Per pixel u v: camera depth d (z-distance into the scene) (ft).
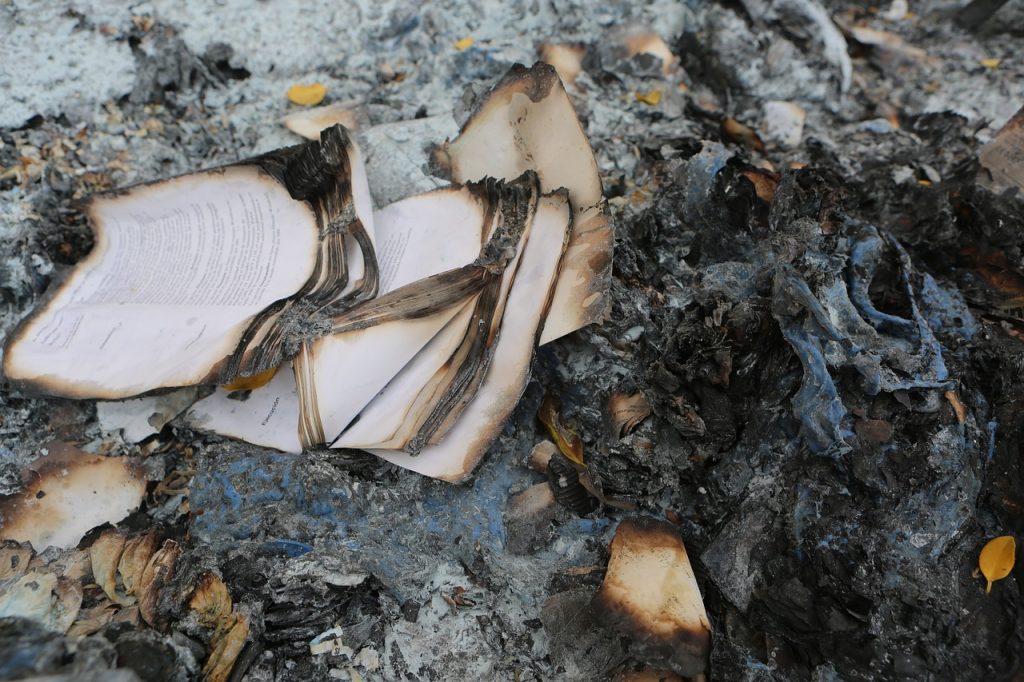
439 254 2.28
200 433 2.15
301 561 1.94
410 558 2.00
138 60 2.70
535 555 2.06
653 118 2.83
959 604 1.82
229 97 2.77
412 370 2.11
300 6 2.91
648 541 1.99
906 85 3.07
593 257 2.17
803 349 1.94
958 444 1.93
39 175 2.46
